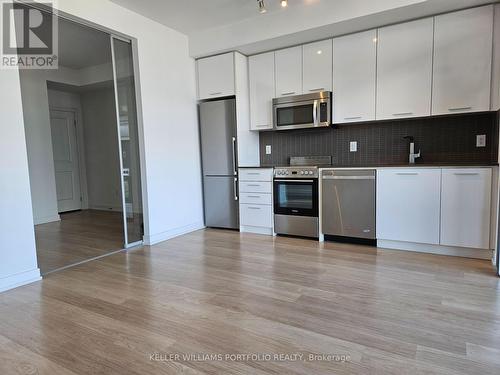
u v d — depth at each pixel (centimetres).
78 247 374
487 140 325
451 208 296
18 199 260
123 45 350
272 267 290
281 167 390
